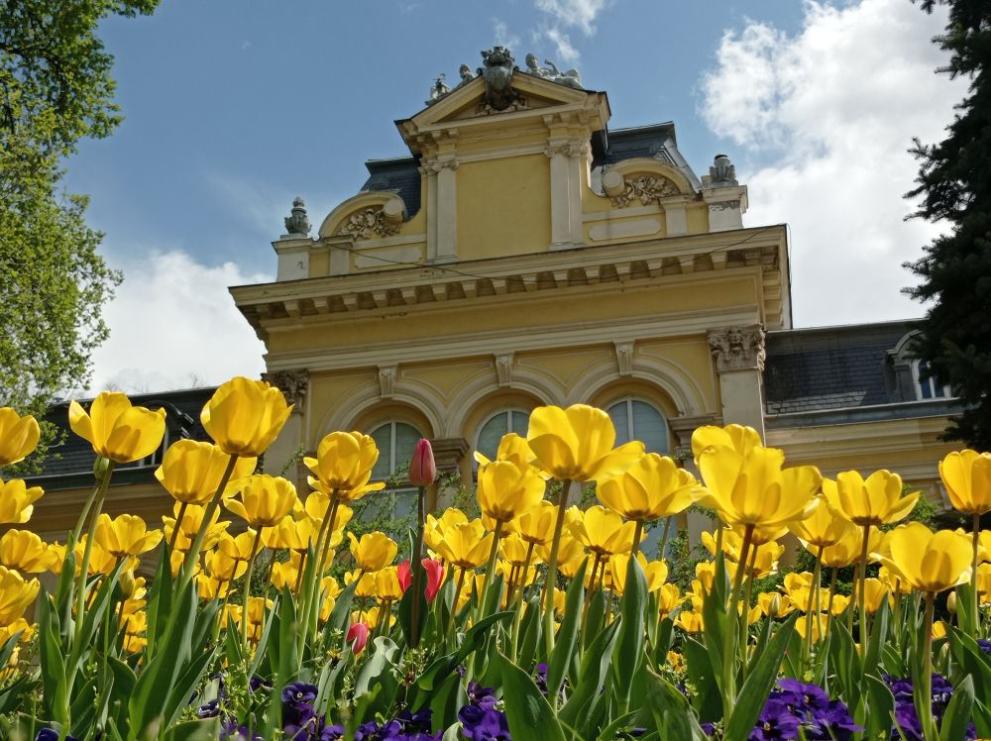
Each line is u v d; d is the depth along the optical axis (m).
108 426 2.03
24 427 2.29
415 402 21.11
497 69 23.00
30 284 20.44
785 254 21.09
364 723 1.88
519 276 21.08
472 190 22.75
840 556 2.57
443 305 21.56
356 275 21.66
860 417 21.05
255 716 1.94
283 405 1.94
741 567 1.75
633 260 20.58
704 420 19.44
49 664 1.76
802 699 1.92
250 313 22.14
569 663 2.10
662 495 1.97
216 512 1.92
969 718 1.79
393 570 3.05
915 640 2.26
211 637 2.63
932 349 13.51
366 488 2.47
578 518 2.59
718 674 1.76
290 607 2.05
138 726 1.61
